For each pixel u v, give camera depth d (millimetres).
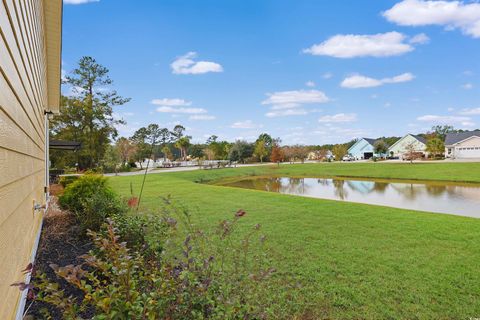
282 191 15195
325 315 2621
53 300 1258
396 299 2914
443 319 2592
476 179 17172
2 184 1312
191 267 1838
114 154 25828
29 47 2613
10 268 1569
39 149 4504
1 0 1285
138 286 1711
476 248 4430
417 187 15625
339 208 7680
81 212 5070
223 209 7496
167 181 15805
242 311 1694
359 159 46250
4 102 1369
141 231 3180
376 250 4324
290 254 4102
